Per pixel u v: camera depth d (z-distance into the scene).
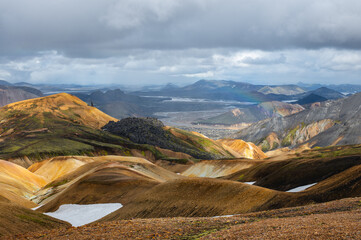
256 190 56.16
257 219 33.59
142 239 28.92
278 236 22.41
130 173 109.25
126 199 81.31
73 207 83.50
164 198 66.94
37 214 61.06
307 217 29.09
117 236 30.78
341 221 24.61
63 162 193.12
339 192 45.38
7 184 128.62
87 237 31.53
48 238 33.75
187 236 28.55
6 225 49.81
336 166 86.69
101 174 103.12
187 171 190.75
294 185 85.50
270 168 115.12
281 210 37.09
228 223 32.91
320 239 20.28
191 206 60.75
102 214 74.81
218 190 61.94
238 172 132.38
